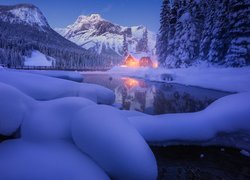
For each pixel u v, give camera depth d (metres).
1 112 4.84
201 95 16.44
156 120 6.70
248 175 5.12
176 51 40.81
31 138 4.80
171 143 6.40
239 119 6.47
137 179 4.18
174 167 5.41
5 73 9.10
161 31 49.69
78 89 9.88
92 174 3.94
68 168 3.94
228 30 29.45
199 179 4.94
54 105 5.42
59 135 4.89
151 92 18.19
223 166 5.48
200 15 39.69
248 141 6.23
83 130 4.57
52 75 29.16
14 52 75.06
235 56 26.97
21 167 3.89
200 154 6.05
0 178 3.68
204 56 36.09
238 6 27.23
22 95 5.44
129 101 13.95
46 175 3.76
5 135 4.94
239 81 19.50
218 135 6.57
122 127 4.65
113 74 48.66
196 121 6.68
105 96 10.56
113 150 4.27
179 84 24.86
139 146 4.49
